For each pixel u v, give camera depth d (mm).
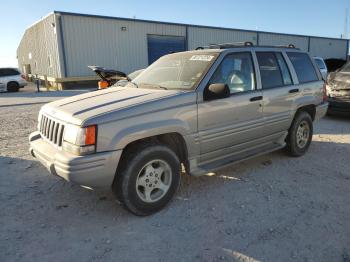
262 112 4992
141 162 3684
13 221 3717
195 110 4098
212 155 4492
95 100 4020
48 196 4336
